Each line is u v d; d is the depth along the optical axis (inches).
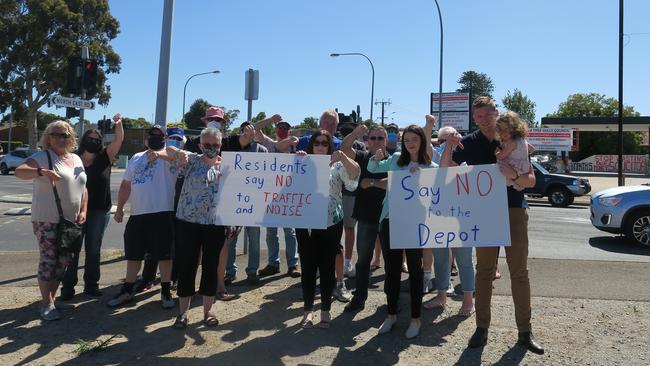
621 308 206.4
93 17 1750.7
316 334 179.8
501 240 164.4
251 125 227.8
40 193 188.7
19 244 367.2
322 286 187.8
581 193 749.9
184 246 186.1
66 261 194.5
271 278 255.0
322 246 189.9
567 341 171.8
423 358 159.8
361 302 206.7
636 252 350.6
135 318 195.9
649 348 165.6
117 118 215.6
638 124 1676.9
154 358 159.9
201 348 167.8
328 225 188.1
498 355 161.3
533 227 487.2
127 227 213.3
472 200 168.1
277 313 202.2
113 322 191.3
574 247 371.2
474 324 189.8
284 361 157.8
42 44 1656.0
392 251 179.5
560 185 753.6
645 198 370.3
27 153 1239.5
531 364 154.5
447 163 175.5
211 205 186.5
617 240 406.0
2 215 541.0
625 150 2647.6
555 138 1583.4
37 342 172.2
